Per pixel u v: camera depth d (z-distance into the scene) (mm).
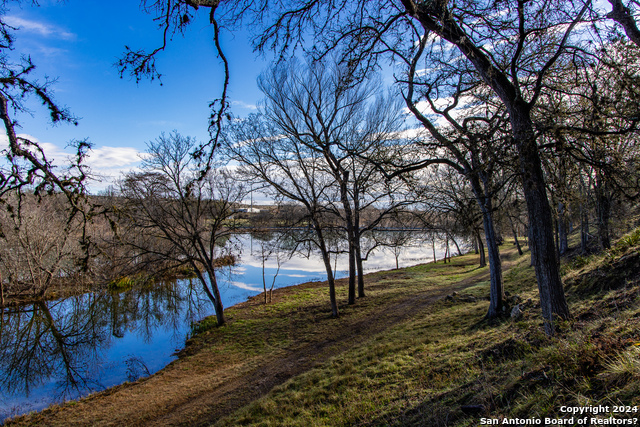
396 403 7000
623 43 6953
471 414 5121
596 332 5629
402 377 8594
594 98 6969
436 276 32656
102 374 15906
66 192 3768
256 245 60469
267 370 13688
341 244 31094
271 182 20359
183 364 15859
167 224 20141
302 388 10281
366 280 33312
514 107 7551
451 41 7480
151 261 20391
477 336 10477
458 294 20516
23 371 16750
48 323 23578
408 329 14836
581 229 19516
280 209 22938
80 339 20641
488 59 7723
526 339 7617
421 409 6168
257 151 20266
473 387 6066
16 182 3609
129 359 17312
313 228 21500
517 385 5219
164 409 11477
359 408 7438
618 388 3703
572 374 4555
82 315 25141
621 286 9000
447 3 6285
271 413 9008
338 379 9820
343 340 15969
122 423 10828
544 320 7680
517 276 20844
